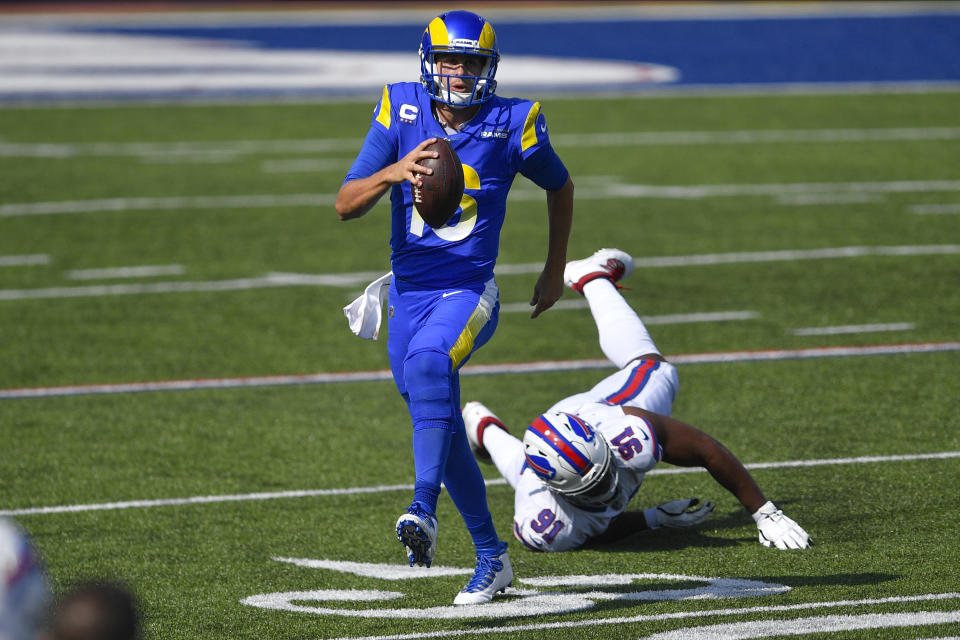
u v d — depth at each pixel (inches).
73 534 705.0
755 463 810.8
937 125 2370.8
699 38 3924.7
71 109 2625.5
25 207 1733.5
